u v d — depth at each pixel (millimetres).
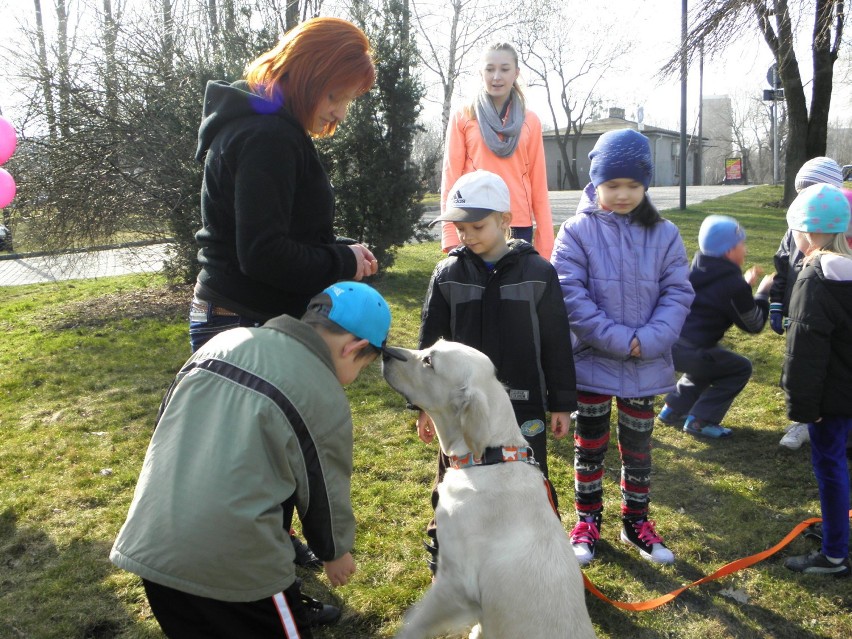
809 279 2906
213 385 1923
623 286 3137
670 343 3068
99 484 3920
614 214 3199
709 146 60594
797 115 16891
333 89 2336
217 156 2303
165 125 8469
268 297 2453
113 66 8641
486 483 2340
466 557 2275
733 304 4328
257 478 1826
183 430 1893
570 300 3127
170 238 9109
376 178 8820
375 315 2137
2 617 2791
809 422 2912
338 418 1988
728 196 21734
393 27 8914
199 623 1940
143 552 1784
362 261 2574
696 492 3844
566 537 2326
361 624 2789
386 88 8758
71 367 6199
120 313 8344
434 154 11812
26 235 8977
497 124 4297
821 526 3395
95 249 9031
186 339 7121
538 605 2094
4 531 3434
